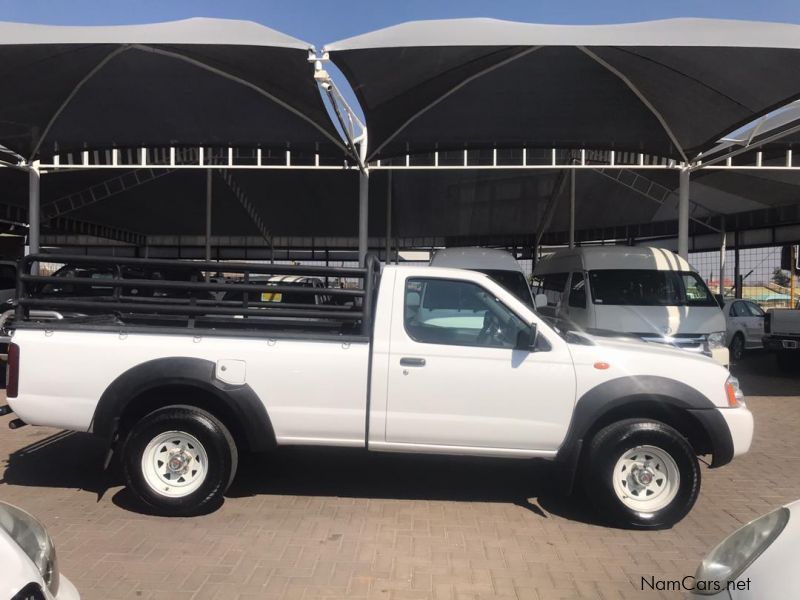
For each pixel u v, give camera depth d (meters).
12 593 2.02
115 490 5.27
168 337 4.72
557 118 10.54
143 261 5.02
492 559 4.09
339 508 4.95
